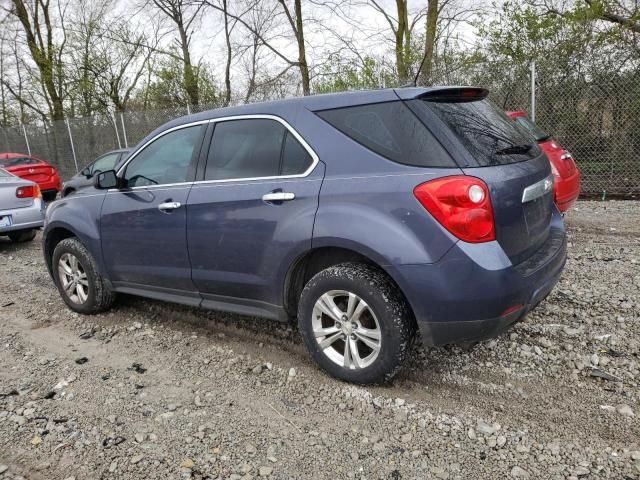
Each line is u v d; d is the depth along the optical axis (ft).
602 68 29.81
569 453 8.43
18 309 17.10
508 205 9.48
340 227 9.98
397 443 8.97
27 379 11.96
